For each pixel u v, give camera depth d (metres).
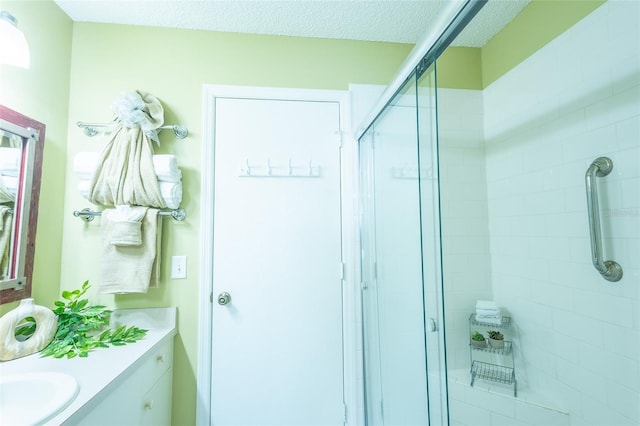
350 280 1.46
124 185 1.23
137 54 1.40
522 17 1.41
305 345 1.41
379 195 1.28
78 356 1.01
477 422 1.35
